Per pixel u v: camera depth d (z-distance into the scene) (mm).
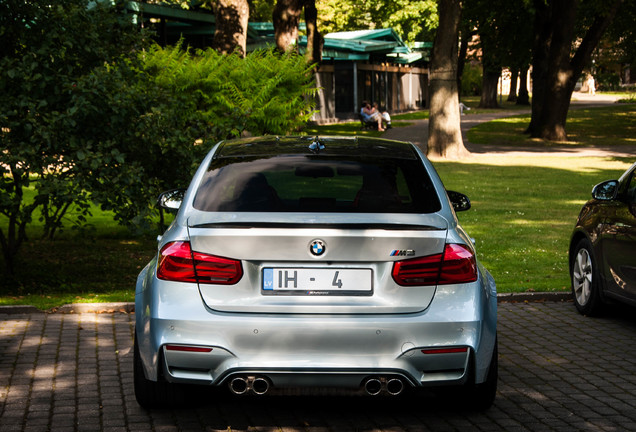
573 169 23672
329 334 4039
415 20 56594
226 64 19266
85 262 11078
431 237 4160
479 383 4324
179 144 9391
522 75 72375
